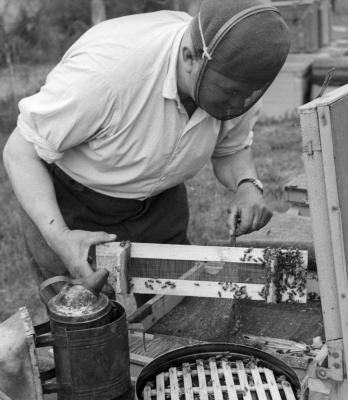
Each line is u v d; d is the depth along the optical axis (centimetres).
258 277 162
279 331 200
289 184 318
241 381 152
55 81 184
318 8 780
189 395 147
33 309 387
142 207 223
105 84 175
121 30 183
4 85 922
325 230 129
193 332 202
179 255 166
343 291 130
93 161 198
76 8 993
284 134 735
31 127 190
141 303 264
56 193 218
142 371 152
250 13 150
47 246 227
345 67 717
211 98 161
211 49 151
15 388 138
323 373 138
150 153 190
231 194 562
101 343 136
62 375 139
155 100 180
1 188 616
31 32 1020
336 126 124
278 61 153
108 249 168
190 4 684
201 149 198
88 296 140
